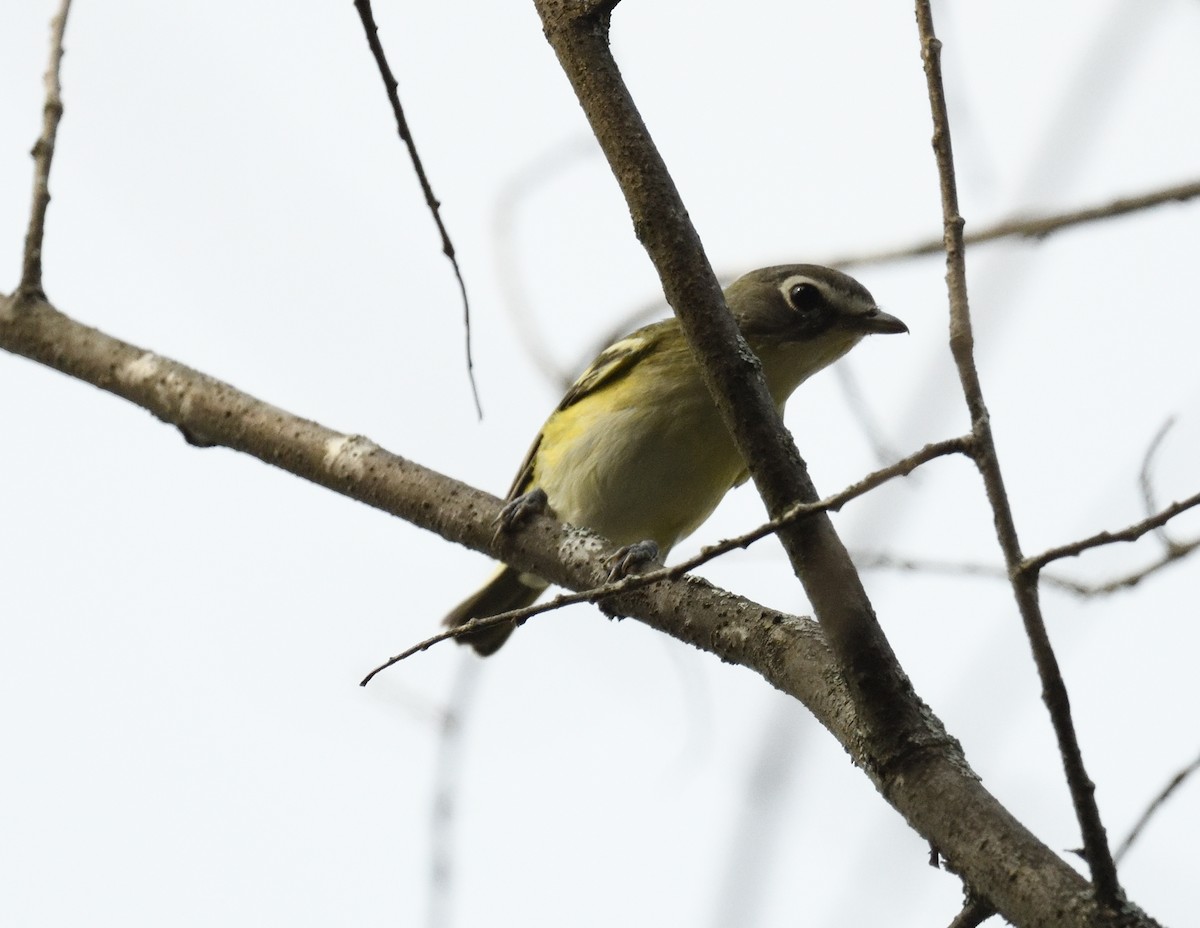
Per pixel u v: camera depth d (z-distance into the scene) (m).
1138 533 5.09
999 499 5.34
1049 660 5.19
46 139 10.79
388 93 8.57
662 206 7.03
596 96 7.22
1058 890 5.45
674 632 8.12
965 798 5.98
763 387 6.83
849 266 10.18
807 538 6.58
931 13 6.09
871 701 6.33
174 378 10.46
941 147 5.92
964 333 5.61
